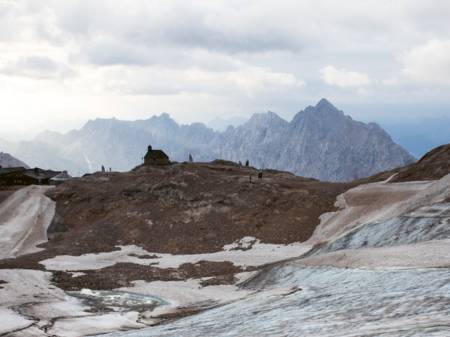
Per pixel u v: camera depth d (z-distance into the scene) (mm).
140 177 118688
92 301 53250
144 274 67375
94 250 83062
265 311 29688
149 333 30281
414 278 28969
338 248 59438
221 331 25375
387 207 76750
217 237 85500
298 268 47031
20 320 43219
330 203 90250
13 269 67500
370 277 33344
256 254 75125
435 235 49344
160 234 88875
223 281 60406
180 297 54125
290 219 87688
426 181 86062
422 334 14891
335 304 26781
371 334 16594
